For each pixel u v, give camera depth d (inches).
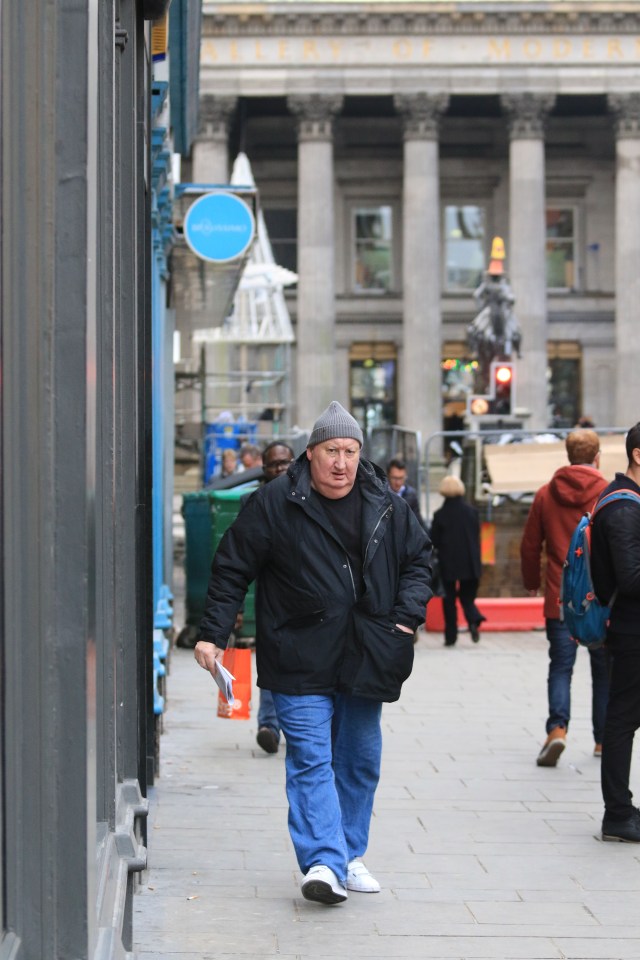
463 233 7273.6
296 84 6624.0
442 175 7239.2
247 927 679.1
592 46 6668.3
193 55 1600.6
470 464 2122.3
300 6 6579.7
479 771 1069.8
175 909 707.4
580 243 7239.2
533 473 2117.4
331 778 717.9
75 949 422.9
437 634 2046.0
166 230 1599.4
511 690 1494.8
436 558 2070.6
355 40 6638.8
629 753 863.1
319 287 6550.2
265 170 7234.3
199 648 721.0
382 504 724.0
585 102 6939.0
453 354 7199.8
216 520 1753.2
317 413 6501.0
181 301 2588.6
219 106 6624.0
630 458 876.6
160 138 1316.4
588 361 7185.0
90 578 426.3
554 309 7185.0
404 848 837.8
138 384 754.8
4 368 414.6
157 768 1032.8
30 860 421.7
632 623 856.3
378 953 641.6
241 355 3946.9
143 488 771.4
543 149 6756.9
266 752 1140.5
